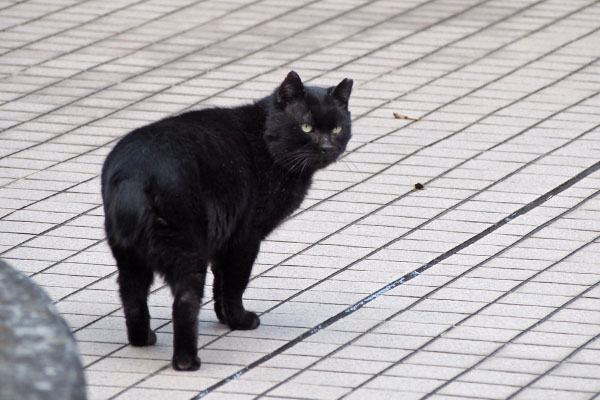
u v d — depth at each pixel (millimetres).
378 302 9438
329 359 8359
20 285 5938
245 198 8500
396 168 12539
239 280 8828
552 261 10203
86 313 9188
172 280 7969
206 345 8648
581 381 7926
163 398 7645
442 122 13773
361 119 13875
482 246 10570
